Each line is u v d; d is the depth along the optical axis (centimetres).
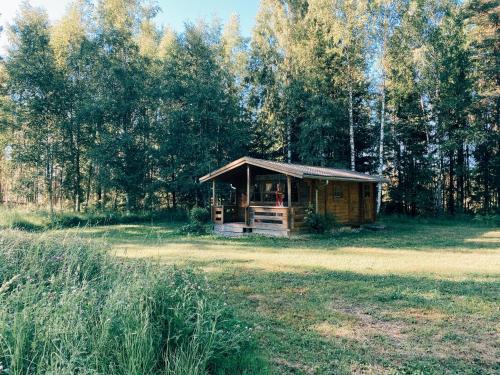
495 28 2186
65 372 220
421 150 2445
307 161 2322
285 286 650
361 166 2684
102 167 2170
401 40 2117
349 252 1035
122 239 1327
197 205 2533
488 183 2359
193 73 2420
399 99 2228
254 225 1502
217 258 925
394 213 2481
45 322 280
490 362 369
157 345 301
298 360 373
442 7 2183
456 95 2145
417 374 344
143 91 2258
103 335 272
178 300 359
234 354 337
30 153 2103
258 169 1638
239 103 2667
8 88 2094
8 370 227
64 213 1908
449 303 553
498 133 2169
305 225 1470
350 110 2250
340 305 548
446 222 2038
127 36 2294
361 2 2056
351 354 387
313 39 2236
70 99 2195
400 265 831
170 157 2375
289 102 2312
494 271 766
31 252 487
